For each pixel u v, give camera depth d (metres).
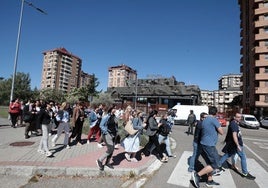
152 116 8.26
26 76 66.94
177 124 26.34
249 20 48.47
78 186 5.19
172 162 7.66
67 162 6.52
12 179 5.50
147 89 59.91
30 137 10.24
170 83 68.06
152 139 8.22
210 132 5.44
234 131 6.31
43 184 5.25
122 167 6.39
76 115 9.20
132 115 10.81
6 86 65.44
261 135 18.81
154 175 6.19
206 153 5.43
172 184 5.53
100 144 8.89
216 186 5.50
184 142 12.56
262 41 42.91
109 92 64.12
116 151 8.55
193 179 5.38
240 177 6.23
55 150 8.02
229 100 125.88
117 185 5.35
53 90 63.41
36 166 5.93
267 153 10.05
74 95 43.09
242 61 54.41
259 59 42.31
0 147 8.05
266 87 40.88
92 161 6.76
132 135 7.23
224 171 6.75
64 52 111.31
